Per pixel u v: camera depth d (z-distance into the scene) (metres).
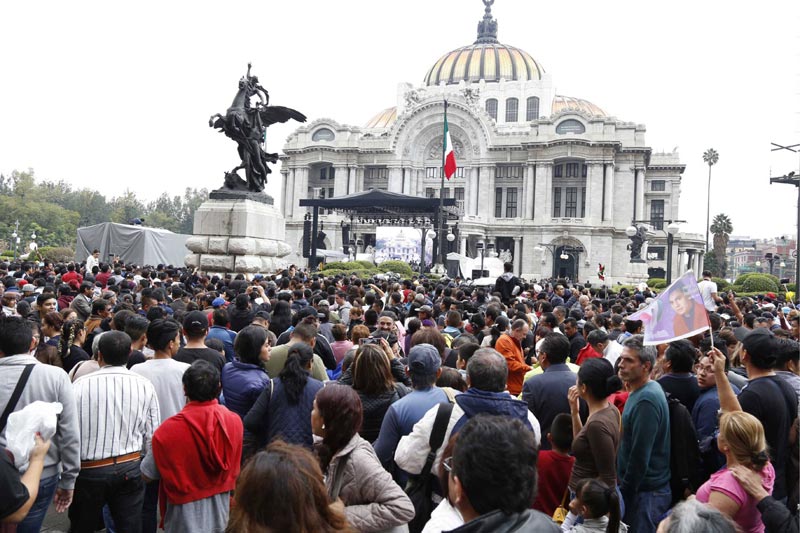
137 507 7.21
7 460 4.80
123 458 6.99
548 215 97.19
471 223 95.56
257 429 7.27
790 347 7.98
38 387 6.36
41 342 10.07
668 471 6.98
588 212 95.81
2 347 6.43
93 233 45.03
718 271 121.12
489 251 92.38
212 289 18.89
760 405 7.06
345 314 16.48
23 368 6.38
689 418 7.20
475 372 6.28
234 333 11.51
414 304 16.27
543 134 98.12
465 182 102.88
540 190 97.62
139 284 21.45
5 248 135.12
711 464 7.30
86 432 6.84
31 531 6.28
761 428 5.40
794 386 7.61
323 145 105.31
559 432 6.69
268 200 29.52
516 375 10.54
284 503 3.52
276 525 3.52
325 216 103.06
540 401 8.10
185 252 47.22
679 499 7.12
